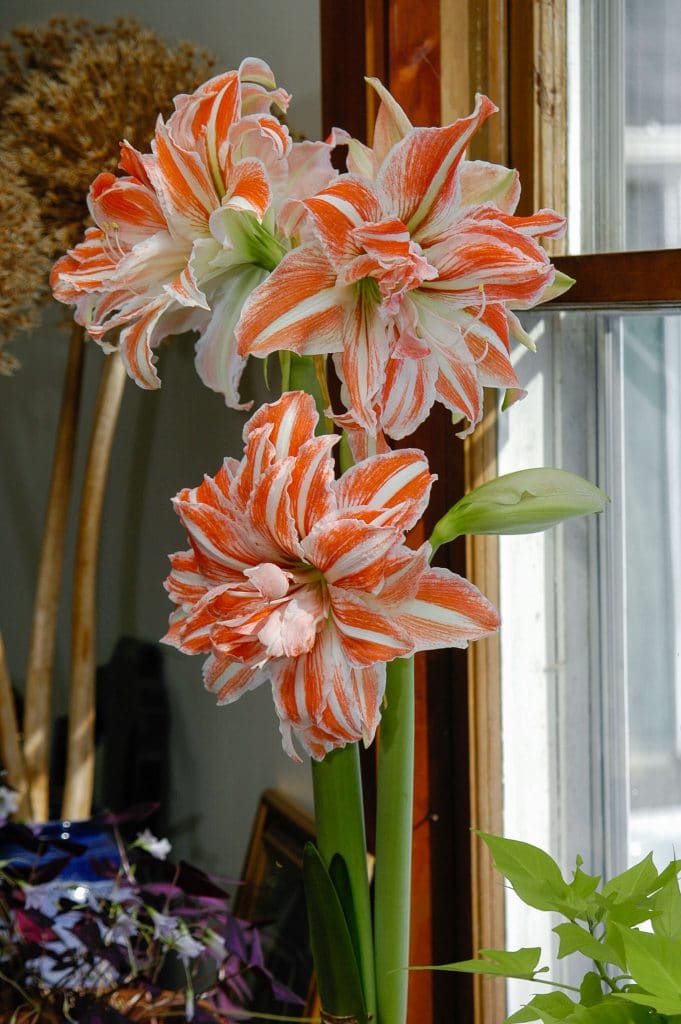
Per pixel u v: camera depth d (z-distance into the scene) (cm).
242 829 202
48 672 203
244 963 163
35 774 202
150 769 234
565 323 161
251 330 123
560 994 118
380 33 160
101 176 130
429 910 164
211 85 126
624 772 161
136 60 179
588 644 162
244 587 121
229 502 122
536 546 161
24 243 175
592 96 155
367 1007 130
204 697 212
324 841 129
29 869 175
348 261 121
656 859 159
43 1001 161
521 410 160
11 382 275
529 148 155
